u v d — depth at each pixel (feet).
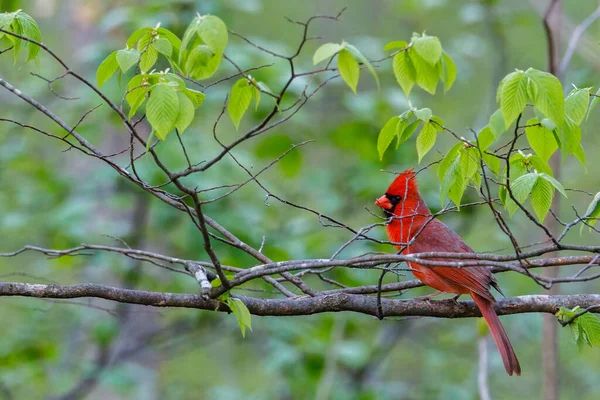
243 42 41.68
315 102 42.68
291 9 59.98
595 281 50.06
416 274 24.04
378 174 39.09
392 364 49.08
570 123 17.76
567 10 55.16
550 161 31.71
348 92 43.29
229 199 37.93
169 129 15.70
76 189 41.73
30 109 43.29
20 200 40.34
